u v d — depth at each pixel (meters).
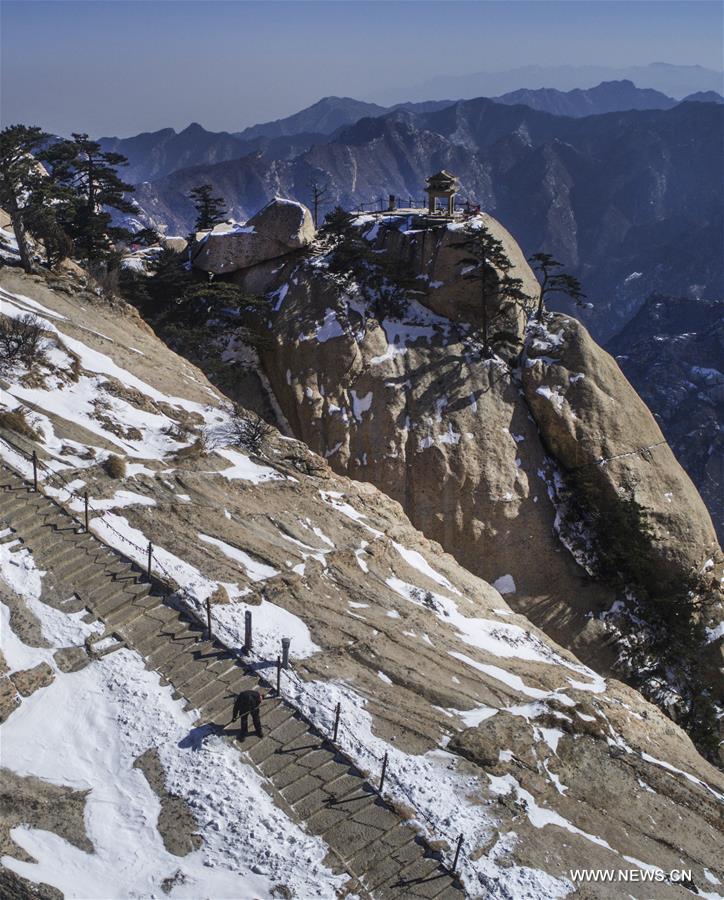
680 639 46.53
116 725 20.97
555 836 20.53
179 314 54.62
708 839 22.33
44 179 45.44
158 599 25.05
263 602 26.70
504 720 23.98
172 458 33.06
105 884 17.31
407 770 21.28
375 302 55.25
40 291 41.28
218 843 18.47
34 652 22.50
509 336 52.66
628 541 47.81
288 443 37.53
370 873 18.34
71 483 29.16
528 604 47.59
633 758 24.42
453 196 58.56
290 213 57.28
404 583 31.36
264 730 21.50
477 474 49.22
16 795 18.83
